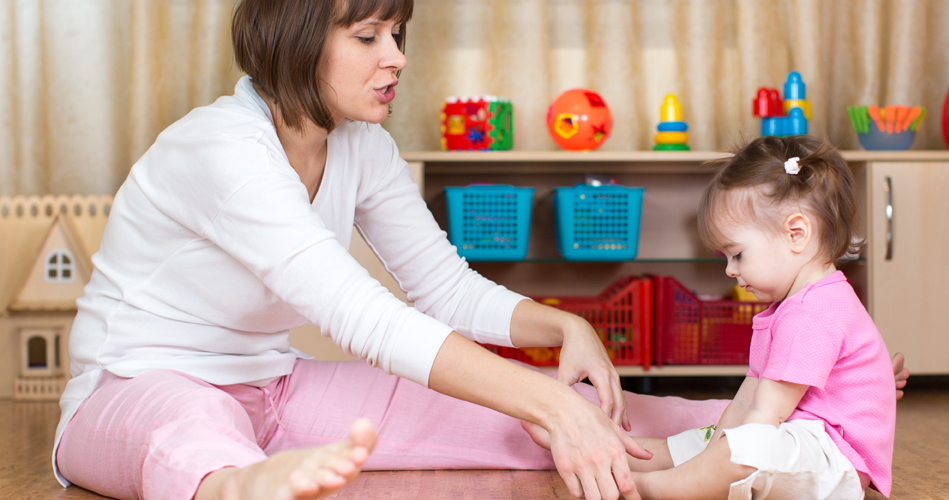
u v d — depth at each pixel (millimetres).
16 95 2133
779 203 904
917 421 1520
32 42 2141
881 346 885
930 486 983
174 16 2148
